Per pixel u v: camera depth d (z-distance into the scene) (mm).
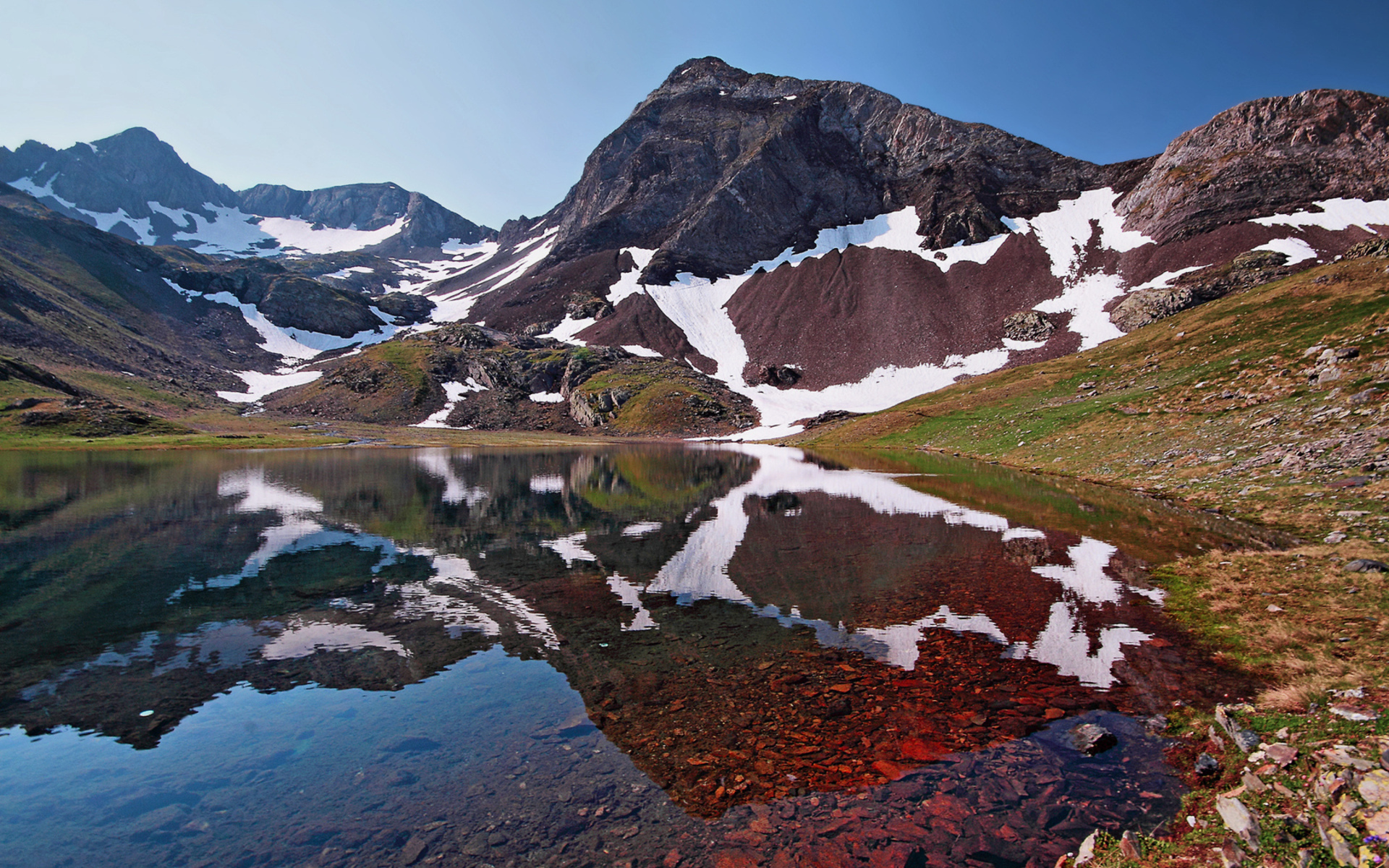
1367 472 22672
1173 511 26344
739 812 7121
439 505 34656
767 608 15258
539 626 14016
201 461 66250
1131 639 12531
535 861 6289
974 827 6691
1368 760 6273
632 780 7828
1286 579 14984
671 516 30516
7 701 10297
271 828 6867
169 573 19109
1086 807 6973
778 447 101375
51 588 17406
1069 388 66938
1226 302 68188
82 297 174375
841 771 7934
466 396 155625
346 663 11961
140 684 10969
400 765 8227
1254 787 6594
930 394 109688
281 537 25062
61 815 7109
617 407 143250
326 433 122312
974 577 17828
